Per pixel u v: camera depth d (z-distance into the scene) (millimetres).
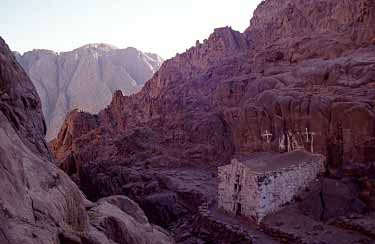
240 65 67938
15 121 18109
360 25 52844
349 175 35094
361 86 40688
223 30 80812
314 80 46625
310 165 35688
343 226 29547
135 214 24906
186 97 69562
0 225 10523
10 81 18906
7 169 12328
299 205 33500
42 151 19500
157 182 49844
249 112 47719
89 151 68750
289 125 42125
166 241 24141
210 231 35469
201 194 44594
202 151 57531
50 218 13102
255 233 31844
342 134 36406
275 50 62219
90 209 20859
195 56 82750
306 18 66375
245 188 34906
